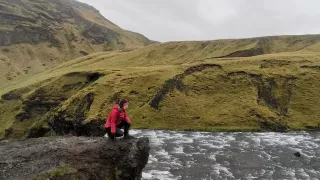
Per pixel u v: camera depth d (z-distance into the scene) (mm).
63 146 22234
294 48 180500
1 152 21500
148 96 100500
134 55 188625
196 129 85312
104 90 104125
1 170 18391
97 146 21828
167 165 45844
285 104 95062
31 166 18922
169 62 177000
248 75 106188
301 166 45719
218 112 92312
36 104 114688
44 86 121125
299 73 105875
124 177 20000
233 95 99312
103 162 20266
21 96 125812
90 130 84000
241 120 87938
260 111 90562
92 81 120500
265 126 85125
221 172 42625
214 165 46250
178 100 98188
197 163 47312
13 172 18125
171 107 95625
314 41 181875
